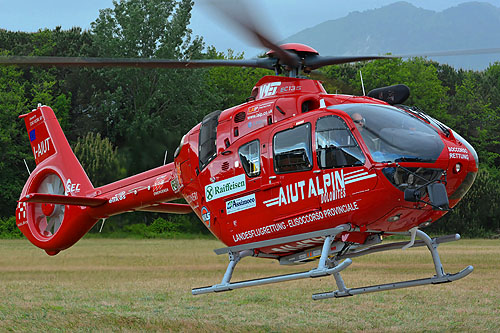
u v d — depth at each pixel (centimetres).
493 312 1372
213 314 1378
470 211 5194
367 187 1022
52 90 6209
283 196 1126
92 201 1620
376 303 1510
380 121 1059
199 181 1302
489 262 2578
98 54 6109
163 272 2244
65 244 1766
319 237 1115
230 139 1230
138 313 1385
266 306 1486
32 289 1780
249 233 1196
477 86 7456
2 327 1171
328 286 1834
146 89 5628
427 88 6631
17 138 5838
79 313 1354
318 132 1081
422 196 1042
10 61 1094
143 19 5784
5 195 5569
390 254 3055
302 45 1205
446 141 1077
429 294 1652
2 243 3781
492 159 6875
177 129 5672
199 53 6031
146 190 1520
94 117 5809
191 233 4297
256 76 6656
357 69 6594
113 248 3247
